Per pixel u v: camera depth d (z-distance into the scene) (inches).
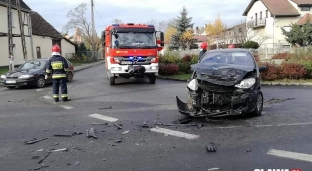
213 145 207.0
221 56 339.9
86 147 212.2
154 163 179.6
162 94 465.4
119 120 291.9
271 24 1900.8
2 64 1194.6
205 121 277.7
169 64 776.9
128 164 179.2
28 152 204.5
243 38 1859.0
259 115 296.5
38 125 280.8
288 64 587.8
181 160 183.2
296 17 1876.2
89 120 296.4
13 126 278.8
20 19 928.9
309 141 210.8
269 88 514.9
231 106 268.8
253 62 320.8
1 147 216.5
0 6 1165.7
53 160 188.4
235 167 170.4
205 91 278.1
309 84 534.9
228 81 270.4
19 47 1330.0
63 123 286.5
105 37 629.9
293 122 265.1
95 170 171.6
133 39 560.1
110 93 492.1
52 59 414.9
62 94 422.9
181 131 246.4
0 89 599.8
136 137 233.1
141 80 687.7
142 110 339.3
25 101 433.7
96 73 977.5
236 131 241.9
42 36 1603.1
